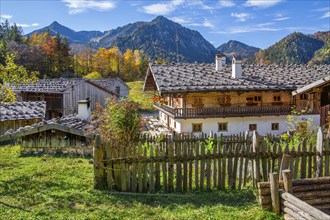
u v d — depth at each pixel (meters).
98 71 103.38
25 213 7.22
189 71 26.14
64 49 93.00
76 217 7.02
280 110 24.41
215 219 6.92
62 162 13.12
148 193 8.74
